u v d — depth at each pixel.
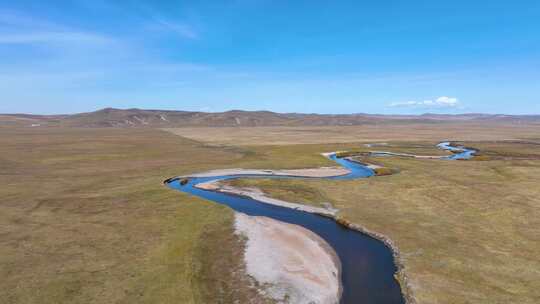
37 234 35.19
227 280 26.33
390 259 30.16
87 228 37.06
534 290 23.94
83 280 25.97
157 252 31.16
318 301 23.67
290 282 26.06
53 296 23.75
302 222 40.25
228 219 40.22
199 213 42.19
